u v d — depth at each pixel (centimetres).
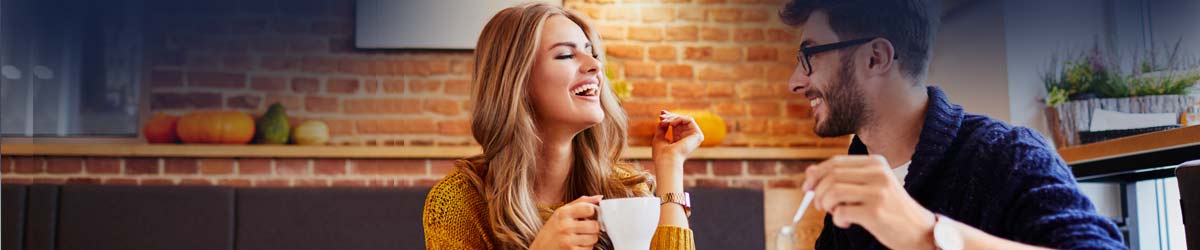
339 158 384
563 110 152
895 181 89
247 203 353
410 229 358
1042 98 345
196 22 391
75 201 346
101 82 392
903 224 88
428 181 387
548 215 159
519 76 152
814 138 411
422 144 394
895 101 122
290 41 394
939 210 109
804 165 404
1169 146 182
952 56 365
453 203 155
